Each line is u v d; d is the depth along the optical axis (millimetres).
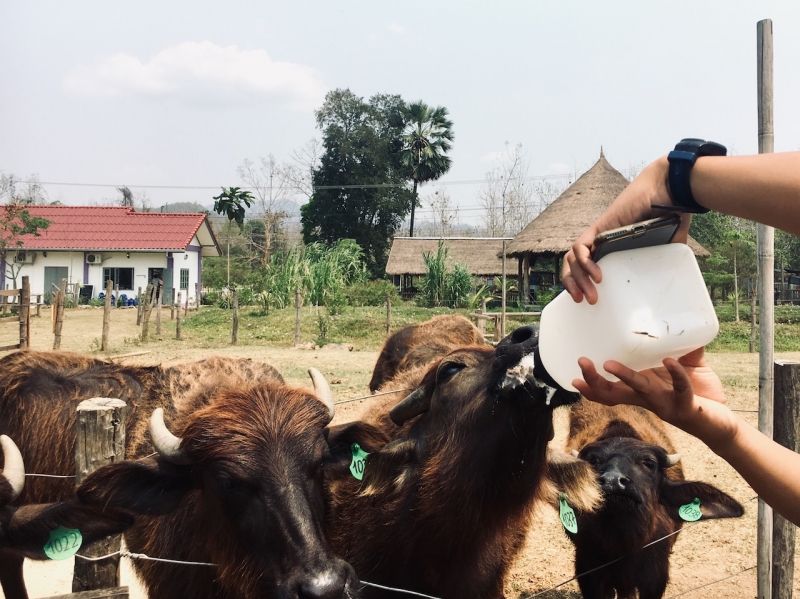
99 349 17875
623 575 4891
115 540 3529
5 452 3525
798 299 33812
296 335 20000
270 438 3092
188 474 3279
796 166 1232
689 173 1385
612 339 1644
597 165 34031
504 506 3363
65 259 39406
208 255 48656
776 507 1466
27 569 5711
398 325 22984
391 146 58781
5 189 38812
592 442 5168
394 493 3762
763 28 3705
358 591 2994
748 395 11797
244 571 3002
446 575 3686
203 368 4887
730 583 5496
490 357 3523
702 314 1572
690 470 8047
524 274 33688
